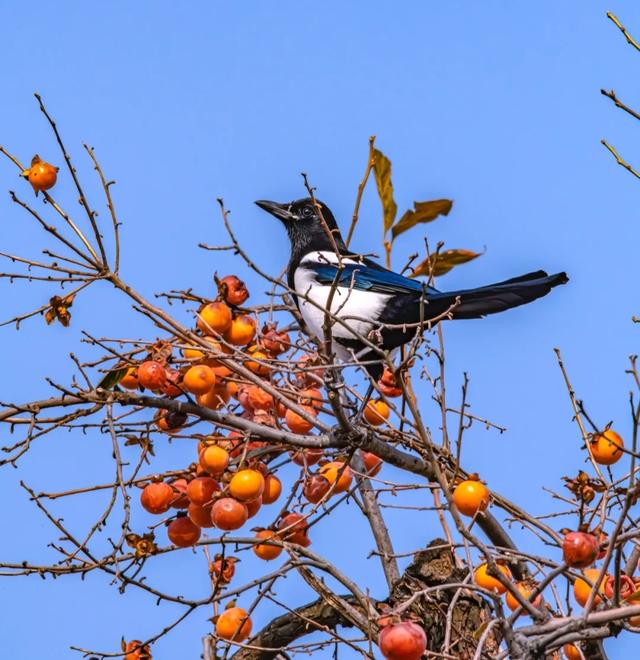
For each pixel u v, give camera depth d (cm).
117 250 1062
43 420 1027
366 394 1181
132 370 1095
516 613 880
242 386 1155
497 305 1373
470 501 975
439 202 1088
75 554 997
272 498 1081
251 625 1102
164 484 1043
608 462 1030
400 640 872
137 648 1059
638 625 966
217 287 1116
